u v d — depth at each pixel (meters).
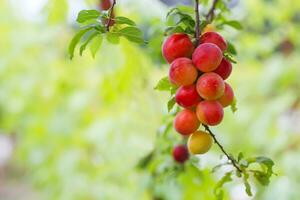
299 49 2.43
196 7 1.02
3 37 2.51
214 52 0.97
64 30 2.46
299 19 2.58
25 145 2.67
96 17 1.05
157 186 1.50
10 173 5.60
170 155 1.33
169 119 1.29
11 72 2.51
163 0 1.55
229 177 1.13
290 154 2.08
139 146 2.15
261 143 2.26
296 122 2.55
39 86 2.47
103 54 1.91
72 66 2.39
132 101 2.16
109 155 2.19
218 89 0.97
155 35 1.39
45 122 2.50
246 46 2.30
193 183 1.39
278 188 1.91
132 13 1.82
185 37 1.00
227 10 1.28
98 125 2.21
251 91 2.44
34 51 2.50
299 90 2.39
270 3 2.31
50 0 1.64
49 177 2.54
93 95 2.36
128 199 2.10
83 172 2.36
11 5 2.53
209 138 1.01
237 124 2.36
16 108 2.54
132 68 1.93
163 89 1.05
